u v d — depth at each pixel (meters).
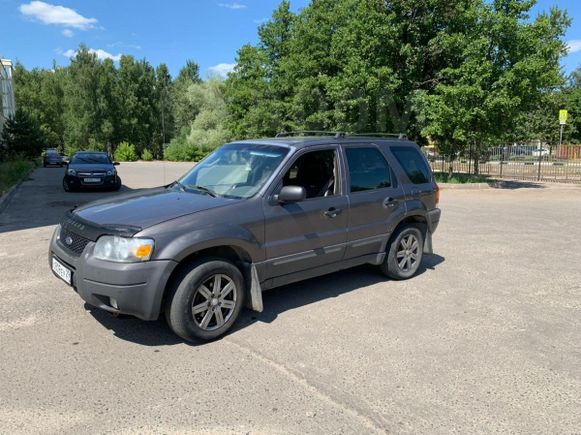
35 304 4.85
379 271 6.15
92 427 2.84
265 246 4.34
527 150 25.94
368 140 5.60
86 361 3.66
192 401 3.12
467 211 12.09
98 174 16.38
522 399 3.20
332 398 3.18
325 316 4.64
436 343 4.05
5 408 3.02
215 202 4.26
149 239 3.68
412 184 5.86
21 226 9.27
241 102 35.22
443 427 2.88
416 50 18.89
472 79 16.89
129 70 77.62
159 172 30.66
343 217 5.01
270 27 31.89
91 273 3.69
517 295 5.37
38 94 86.81
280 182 4.53
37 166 42.56
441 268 6.50
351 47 19.17
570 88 50.34
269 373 3.50
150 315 3.73
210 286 4.03
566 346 4.02
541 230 9.39
